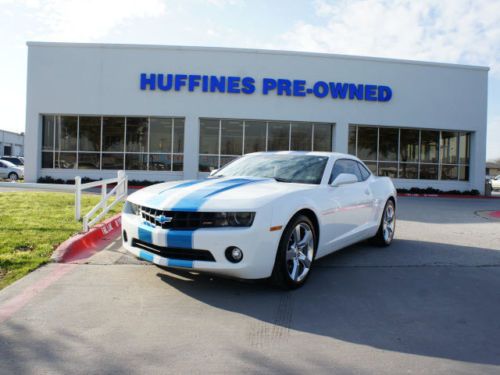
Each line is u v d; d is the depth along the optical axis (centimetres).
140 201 425
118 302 366
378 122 2052
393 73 2064
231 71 1952
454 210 1291
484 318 349
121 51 1925
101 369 251
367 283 441
